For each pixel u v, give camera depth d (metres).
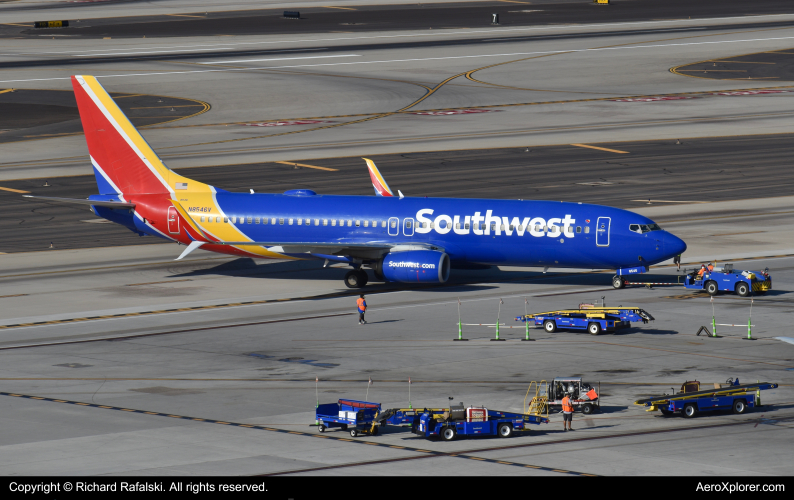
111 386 167.50
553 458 130.62
